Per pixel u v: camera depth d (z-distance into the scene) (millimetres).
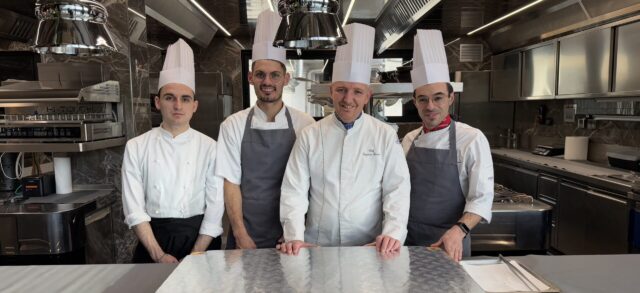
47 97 2332
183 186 1874
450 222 1791
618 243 3000
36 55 3176
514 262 1363
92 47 1464
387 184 1646
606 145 4027
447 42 5555
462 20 4441
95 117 2635
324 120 1706
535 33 4414
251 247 1827
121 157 2869
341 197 1629
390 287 970
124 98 2840
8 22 2881
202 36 4555
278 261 1145
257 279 1018
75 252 2426
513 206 2396
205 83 4871
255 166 1885
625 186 2930
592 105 4145
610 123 3975
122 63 2805
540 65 4426
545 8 3889
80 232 2395
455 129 1794
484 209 1658
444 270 1077
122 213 2914
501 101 5355
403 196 1595
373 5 3494
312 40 1335
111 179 2887
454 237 1573
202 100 4891
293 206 1615
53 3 1398
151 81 4430
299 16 1306
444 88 1743
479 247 2330
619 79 3350
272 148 1877
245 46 5496
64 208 2338
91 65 2770
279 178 1885
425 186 1808
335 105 1625
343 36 1337
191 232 1896
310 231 1702
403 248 1265
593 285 1264
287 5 1334
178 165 1876
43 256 2316
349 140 1636
